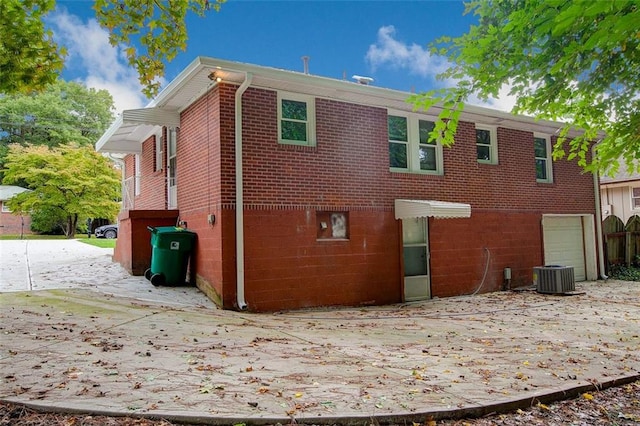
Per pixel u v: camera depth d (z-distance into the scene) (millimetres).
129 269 11547
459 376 5004
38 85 5109
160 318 7340
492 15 4586
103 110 44969
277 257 9695
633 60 4426
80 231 33906
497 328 7984
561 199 14734
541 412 4301
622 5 2785
